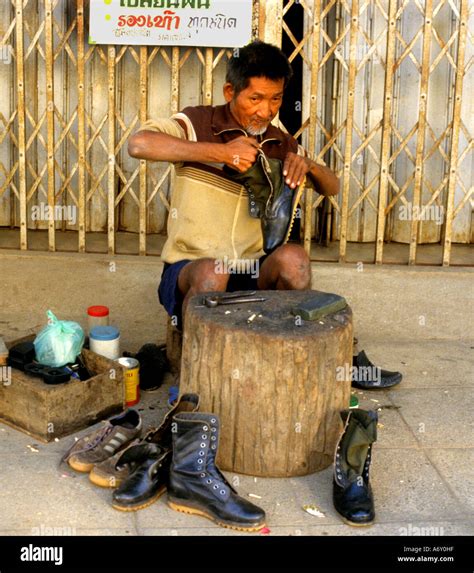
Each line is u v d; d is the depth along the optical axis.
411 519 3.21
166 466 3.32
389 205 5.28
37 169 5.75
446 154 5.61
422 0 5.48
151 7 4.97
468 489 3.44
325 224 5.70
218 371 3.41
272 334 3.33
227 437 3.46
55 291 5.24
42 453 3.60
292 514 3.21
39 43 5.58
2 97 5.68
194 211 4.04
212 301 3.60
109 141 5.20
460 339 5.21
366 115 5.62
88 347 4.36
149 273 5.19
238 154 3.73
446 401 4.26
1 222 5.86
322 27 5.50
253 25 4.97
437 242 5.89
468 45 5.59
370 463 3.43
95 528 3.08
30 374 3.87
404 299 5.20
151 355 4.37
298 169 3.94
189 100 5.63
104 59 5.14
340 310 3.65
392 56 5.02
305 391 3.38
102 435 3.56
